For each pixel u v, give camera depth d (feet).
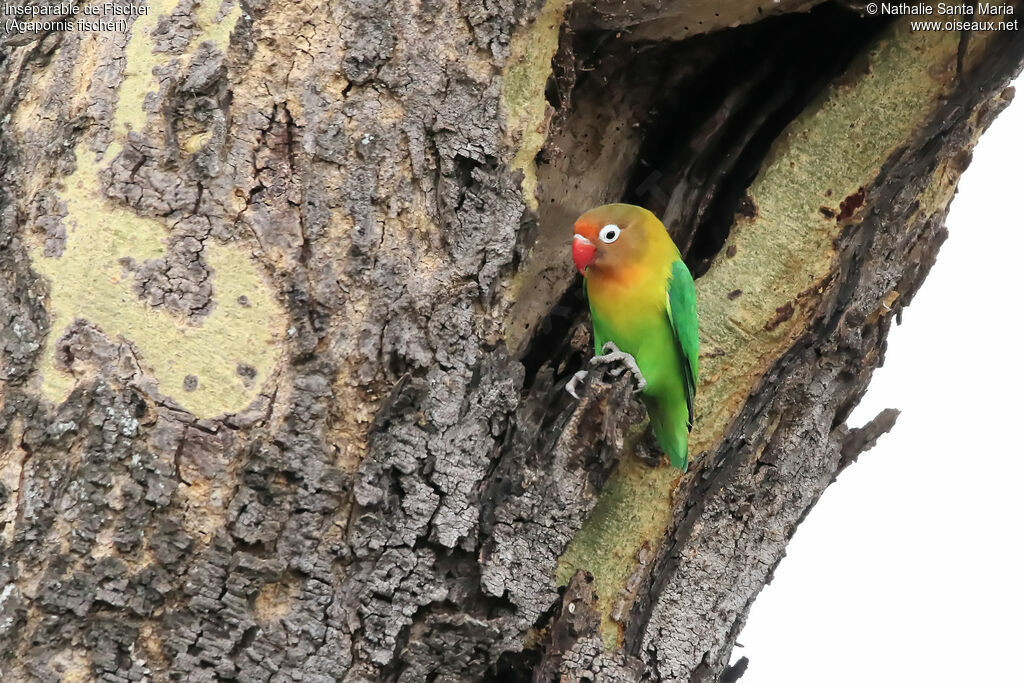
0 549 16.63
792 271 23.36
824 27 24.18
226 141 17.56
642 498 22.62
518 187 19.84
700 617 21.98
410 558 17.80
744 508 22.48
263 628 16.84
